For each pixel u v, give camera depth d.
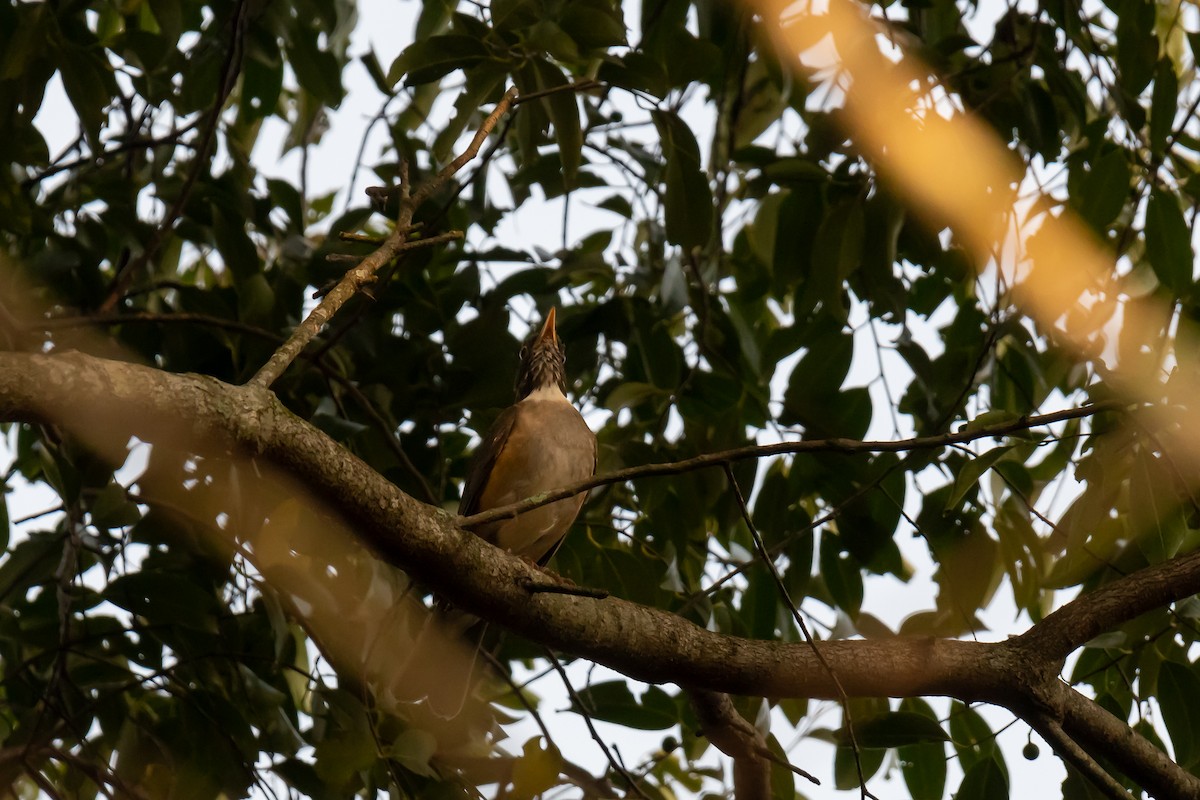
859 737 7.54
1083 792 7.82
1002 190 8.66
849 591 9.12
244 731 8.26
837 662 6.85
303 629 8.92
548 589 6.36
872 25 8.73
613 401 9.59
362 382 9.55
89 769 7.94
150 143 9.44
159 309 10.13
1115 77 8.95
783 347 9.76
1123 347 8.32
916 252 9.32
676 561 9.45
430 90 10.80
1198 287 7.98
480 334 9.29
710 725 7.79
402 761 7.55
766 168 9.02
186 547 8.44
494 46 7.58
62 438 7.79
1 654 8.86
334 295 6.30
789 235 9.32
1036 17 8.95
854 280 9.48
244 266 9.07
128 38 8.69
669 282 9.41
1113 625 6.98
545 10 7.61
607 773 8.98
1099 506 7.39
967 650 6.92
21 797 10.19
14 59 7.71
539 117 8.23
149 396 5.16
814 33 8.69
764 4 8.66
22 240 9.04
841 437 9.10
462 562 6.30
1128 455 7.49
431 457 9.65
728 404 9.94
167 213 9.37
